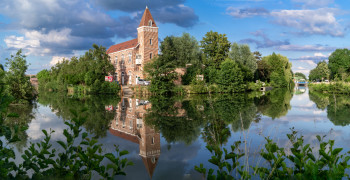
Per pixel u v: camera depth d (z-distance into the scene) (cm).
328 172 243
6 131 260
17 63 2155
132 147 859
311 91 4753
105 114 1733
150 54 5122
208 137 327
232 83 4469
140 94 4075
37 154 306
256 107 2077
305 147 314
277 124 1229
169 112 1812
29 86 2261
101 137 998
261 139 891
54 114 1622
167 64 3941
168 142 932
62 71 6284
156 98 3322
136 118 1541
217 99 3030
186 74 4975
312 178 241
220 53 5716
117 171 299
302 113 1661
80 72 5456
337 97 3123
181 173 609
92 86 4347
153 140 966
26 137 931
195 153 786
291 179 252
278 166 311
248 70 5522
